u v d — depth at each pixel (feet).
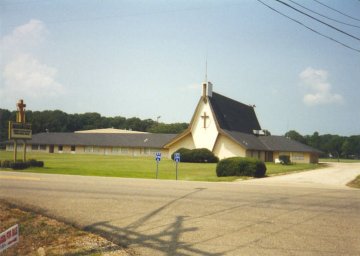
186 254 23.18
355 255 23.36
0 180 60.44
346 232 28.89
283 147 199.93
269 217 33.86
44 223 30.09
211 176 91.66
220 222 31.65
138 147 240.53
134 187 52.90
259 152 189.67
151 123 526.98
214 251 23.82
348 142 465.88
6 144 268.62
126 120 517.96
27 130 102.01
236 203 40.70
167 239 26.48
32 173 80.94
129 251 23.52
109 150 248.11
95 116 499.92
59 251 23.09
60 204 38.42
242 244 25.41
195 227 29.86
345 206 40.29
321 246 25.13
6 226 28.73
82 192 46.83
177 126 453.58
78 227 29.60
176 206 38.29
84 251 23.16
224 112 190.90
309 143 474.90
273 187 58.75
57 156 194.90
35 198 41.55
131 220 31.99
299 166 156.97
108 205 38.34
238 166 89.76
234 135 176.55
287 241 26.22
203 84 180.04
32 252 23.09
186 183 61.67
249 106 240.32
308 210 37.47
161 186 54.90
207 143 176.96
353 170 143.74
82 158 176.45
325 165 193.26
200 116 179.32
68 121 458.09
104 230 28.78
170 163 148.77
